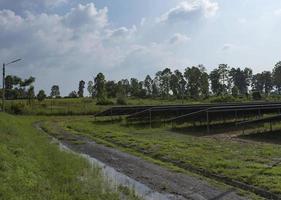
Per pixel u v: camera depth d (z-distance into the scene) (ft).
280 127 106.22
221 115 132.67
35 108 226.99
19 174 39.60
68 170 49.14
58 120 172.55
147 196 41.73
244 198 39.65
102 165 60.80
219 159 59.31
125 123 145.79
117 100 281.74
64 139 97.14
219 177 48.80
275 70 426.51
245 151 67.36
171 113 152.66
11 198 31.22
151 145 78.79
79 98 393.09
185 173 52.70
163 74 413.18
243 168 51.62
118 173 54.39
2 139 61.62
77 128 127.03
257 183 43.62
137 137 97.14
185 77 396.37
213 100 296.51
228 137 92.53
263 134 95.14
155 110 136.87
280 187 41.27
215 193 41.96
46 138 95.76
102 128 126.52
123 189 43.11
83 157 65.05
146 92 422.00
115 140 91.97
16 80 322.14
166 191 43.73
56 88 489.26
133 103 283.59
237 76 477.77
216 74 419.13
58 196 35.55
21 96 350.43
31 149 60.49
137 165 60.03
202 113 118.01
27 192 34.47
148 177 51.11
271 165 53.83
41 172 45.34
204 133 104.63
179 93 398.01
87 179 46.26
